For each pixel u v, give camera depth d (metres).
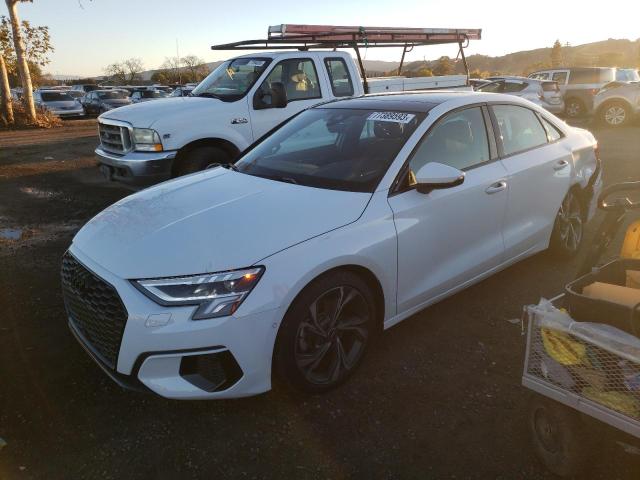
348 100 4.43
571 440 2.29
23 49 20.41
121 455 2.59
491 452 2.60
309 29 7.85
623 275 2.67
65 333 3.74
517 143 4.28
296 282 2.68
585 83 20.14
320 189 3.29
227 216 2.96
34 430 2.77
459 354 3.46
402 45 9.77
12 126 20.31
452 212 3.54
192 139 6.47
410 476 2.46
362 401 2.99
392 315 3.32
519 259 4.32
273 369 2.81
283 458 2.57
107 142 6.91
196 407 2.95
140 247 2.76
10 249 5.57
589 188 4.84
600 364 2.12
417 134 3.53
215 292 2.54
